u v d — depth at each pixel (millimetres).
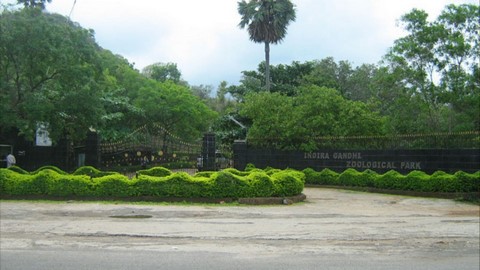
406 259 7984
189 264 7246
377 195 19094
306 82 39562
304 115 23938
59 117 21844
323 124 23438
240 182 15039
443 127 24141
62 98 21188
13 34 18703
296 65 41562
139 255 7809
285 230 10430
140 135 30172
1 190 15148
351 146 22703
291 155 24078
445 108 24484
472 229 11031
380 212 13820
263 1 37062
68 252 7969
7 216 11742
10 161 21609
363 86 44000
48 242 8781
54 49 19141
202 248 8484
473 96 21156
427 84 22453
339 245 9047
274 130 24312
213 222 11250
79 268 6891
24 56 19219
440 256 8297
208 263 7340
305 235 9930
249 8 37094
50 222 10898
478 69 21516
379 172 21750
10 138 23625
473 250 8844
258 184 15164
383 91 25406
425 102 22703
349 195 19000
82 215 12008
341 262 7621
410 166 20797
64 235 9445
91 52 20922
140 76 41750
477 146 19172
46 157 23578
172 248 8422
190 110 39625
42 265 7043
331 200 17031
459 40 21250
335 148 23141
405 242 9477
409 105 22969
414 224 11641
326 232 10312
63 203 14273
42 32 19047
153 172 17781
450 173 19641
